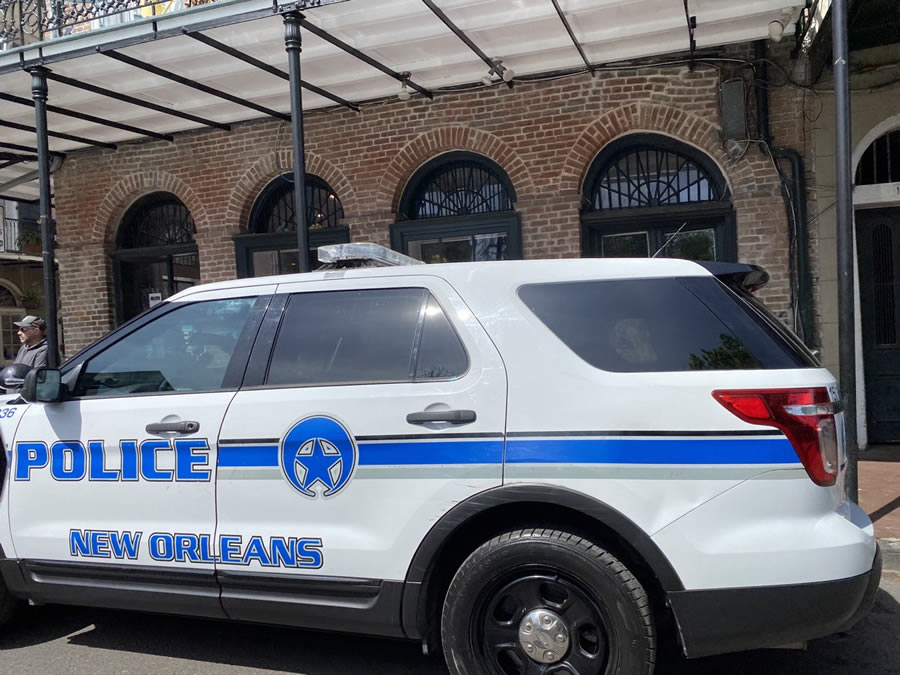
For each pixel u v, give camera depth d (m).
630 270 2.98
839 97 4.51
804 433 2.62
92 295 9.41
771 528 2.58
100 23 7.71
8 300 19.06
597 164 7.61
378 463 2.95
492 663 2.85
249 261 8.76
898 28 6.38
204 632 3.95
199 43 6.48
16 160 9.38
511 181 7.72
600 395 2.77
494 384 2.88
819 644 3.57
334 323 3.24
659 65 7.21
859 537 2.64
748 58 6.97
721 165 7.09
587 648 2.77
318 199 8.70
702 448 2.64
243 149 8.63
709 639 2.62
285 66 7.07
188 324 3.51
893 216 7.19
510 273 3.06
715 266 3.01
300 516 3.05
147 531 3.27
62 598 3.51
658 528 2.64
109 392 3.54
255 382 3.25
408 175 8.16
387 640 3.80
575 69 7.42
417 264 3.51
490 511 2.92
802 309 6.95
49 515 3.47
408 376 3.03
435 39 6.57
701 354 2.77
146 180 9.07
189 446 3.21
